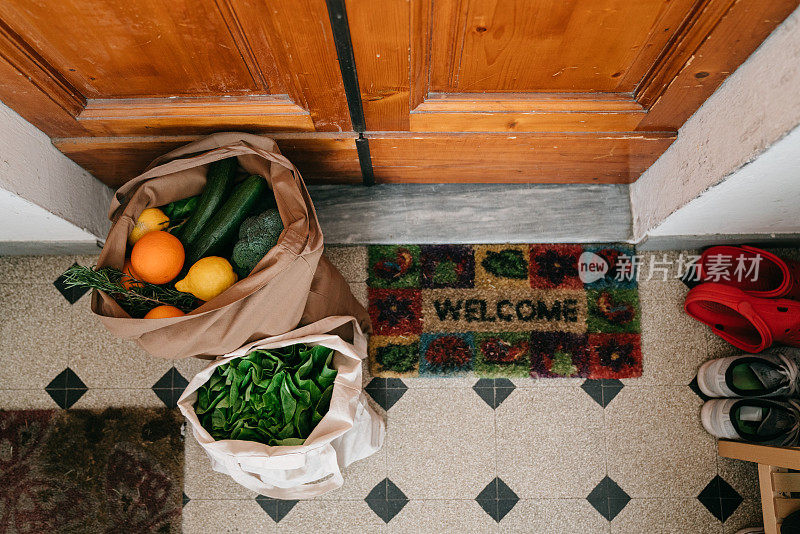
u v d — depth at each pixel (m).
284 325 1.18
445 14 0.91
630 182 1.58
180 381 1.57
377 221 1.58
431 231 1.58
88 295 1.60
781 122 0.91
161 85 1.10
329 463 1.22
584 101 1.15
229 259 1.25
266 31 0.94
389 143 1.29
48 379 1.56
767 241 1.54
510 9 0.90
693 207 1.26
